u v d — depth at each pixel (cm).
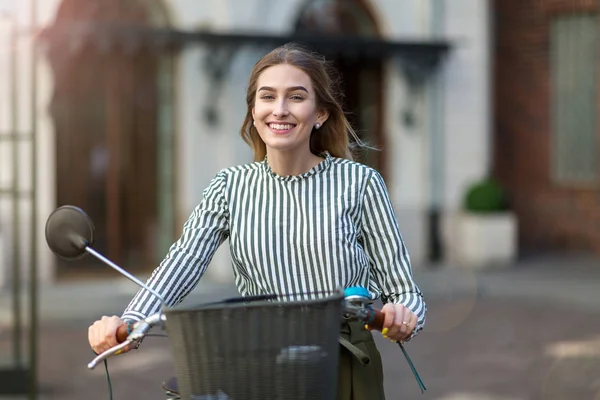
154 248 1336
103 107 1309
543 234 1659
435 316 1089
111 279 1298
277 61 290
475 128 1505
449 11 1480
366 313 267
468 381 765
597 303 1142
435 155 1485
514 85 1656
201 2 1325
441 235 1495
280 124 288
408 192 1483
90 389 742
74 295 1174
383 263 295
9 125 1217
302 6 1389
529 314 1098
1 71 1212
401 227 1473
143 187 1328
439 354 877
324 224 286
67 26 1184
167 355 869
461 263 1480
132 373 799
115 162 1319
